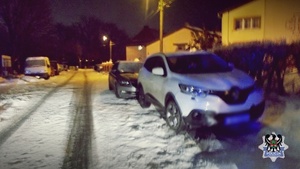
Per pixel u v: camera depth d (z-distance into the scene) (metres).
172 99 6.62
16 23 40.75
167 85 6.77
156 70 7.21
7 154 5.60
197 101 5.77
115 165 4.91
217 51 12.09
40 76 26.81
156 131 6.69
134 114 8.55
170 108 6.73
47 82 23.06
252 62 9.72
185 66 7.14
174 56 7.53
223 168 4.62
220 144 5.61
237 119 5.69
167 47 37.72
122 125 7.37
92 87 17.45
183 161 4.95
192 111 5.84
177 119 6.39
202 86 5.84
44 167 4.93
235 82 5.93
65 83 21.55
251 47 9.85
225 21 24.81
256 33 23.06
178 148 5.55
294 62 8.79
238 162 4.80
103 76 30.94
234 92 5.73
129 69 12.88
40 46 46.41
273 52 9.02
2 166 5.02
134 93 11.11
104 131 6.92
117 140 6.20
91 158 5.26
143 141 6.04
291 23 21.92
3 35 42.22
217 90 5.70
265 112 7.16
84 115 8.80
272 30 22.45
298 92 8.55
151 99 8.00
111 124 7.53
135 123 7.49
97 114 8.85
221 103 5.63
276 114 6.96
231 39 24.39
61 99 12.38
